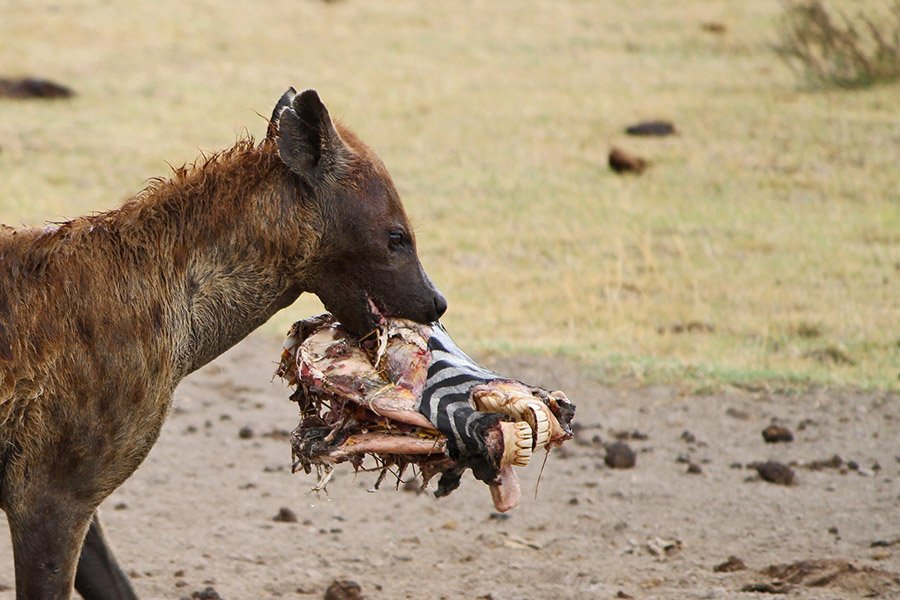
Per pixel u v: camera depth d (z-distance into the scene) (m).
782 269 31.83
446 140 44.50
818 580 15.98
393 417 12.15
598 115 47.31
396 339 12.58
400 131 45.50
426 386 12.27
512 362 25.73
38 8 61.84
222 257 12.52
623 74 53.75
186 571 16.61
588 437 22.27
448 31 61.75
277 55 56.59
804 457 21.36
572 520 18.81
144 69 53.38
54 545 11.95
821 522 18.66
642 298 30.12
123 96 49.22
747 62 55.16
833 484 20.17
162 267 12.32
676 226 35.56
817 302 29.38
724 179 39.78
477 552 17.58
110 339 11.95
